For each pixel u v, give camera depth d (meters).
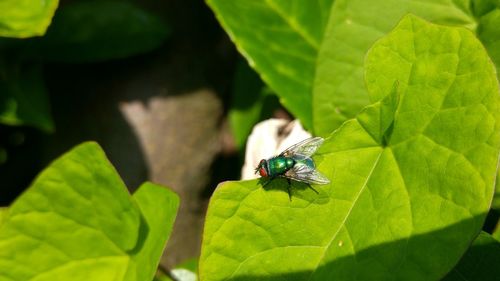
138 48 0.15
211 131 0.16
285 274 0.09
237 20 0.12
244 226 0.09
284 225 0.09
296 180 0.09
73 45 0.15
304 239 0.09
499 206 0.10
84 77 0.16
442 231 0.08
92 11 0.15
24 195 0.10
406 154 0.09
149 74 0.16
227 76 0.16
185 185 0.16
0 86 0.14
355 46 0.11
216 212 0.09
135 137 0.16
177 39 0.16
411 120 0.09
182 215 0.16
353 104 0.11
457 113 0.08
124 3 0.15
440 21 0.10
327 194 0.09
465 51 0.08
